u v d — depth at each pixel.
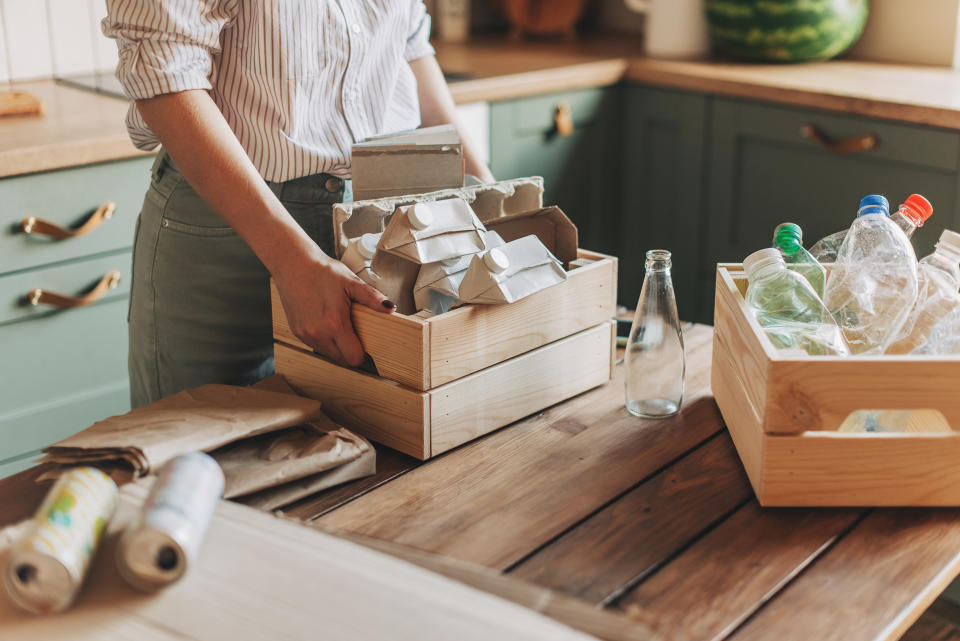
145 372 1.47
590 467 1.02
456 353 1.03
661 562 0.86
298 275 1.08
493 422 1.10
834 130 2.28
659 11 2.74
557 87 2.52
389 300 1.03
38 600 0.74
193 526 0.77
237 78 1.26
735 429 1.06
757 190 2.50
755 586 0.83
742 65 2.64
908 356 0.92
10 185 1.74
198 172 1.13
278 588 0.76
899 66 2.59
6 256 1.78
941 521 0.94
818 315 1.02
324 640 0.71
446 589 0.76
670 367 1.13
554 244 1.21
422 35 1.52
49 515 0.76
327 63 1.28
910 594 0.82
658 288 1.12
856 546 0.89
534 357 1.12
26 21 2.28
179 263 1.37
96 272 1.91
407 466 1.03
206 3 1.16
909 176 2.19
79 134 1.83
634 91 2.71
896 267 1.03
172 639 0.72
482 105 2.38
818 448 0.93
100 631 0.73
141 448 0.90
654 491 0.98
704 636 0.76
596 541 0.89
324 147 1.32
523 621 0.72
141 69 1.11
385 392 1.05
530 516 0.93
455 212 1.10
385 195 1.20
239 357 1.42
